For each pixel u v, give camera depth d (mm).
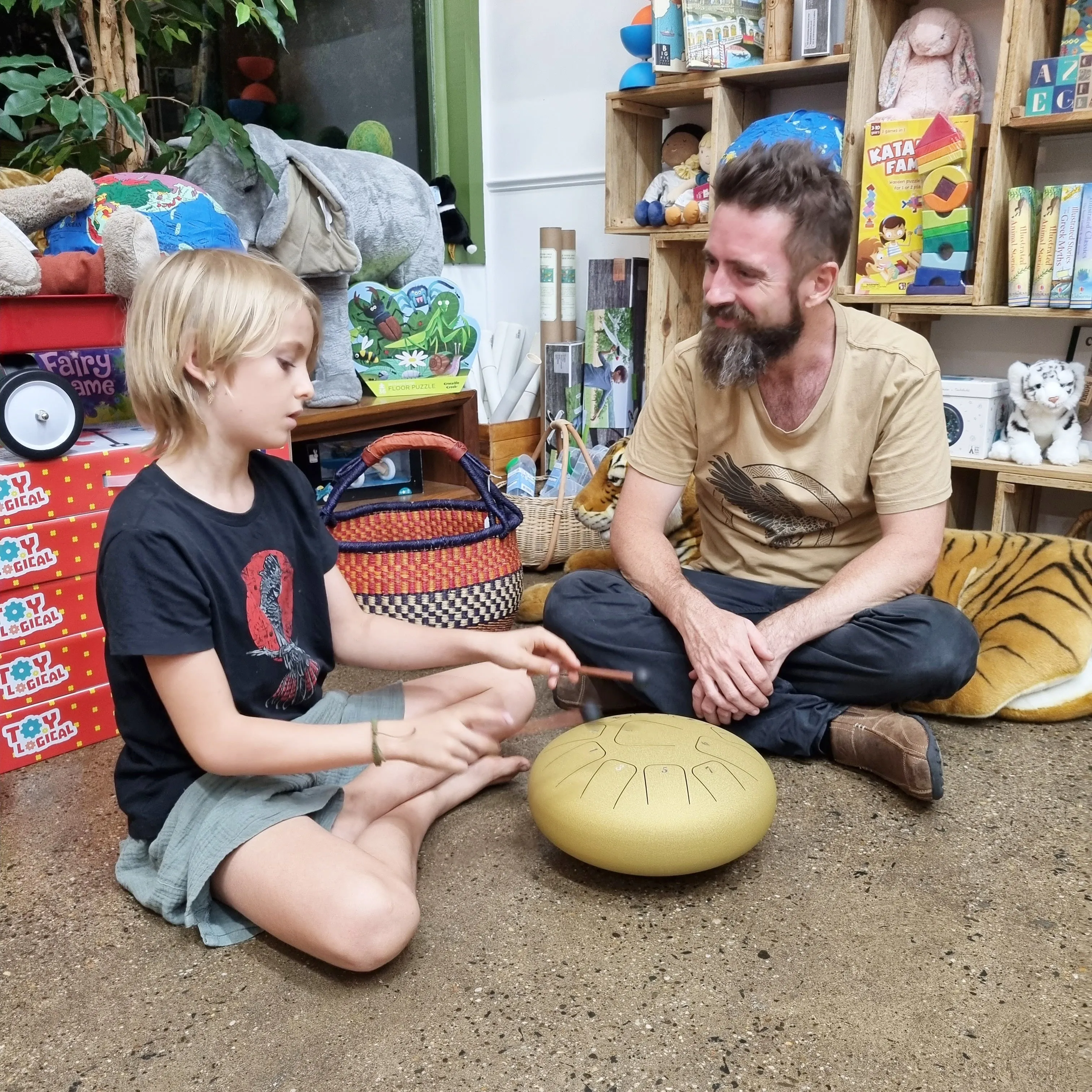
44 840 1271
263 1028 917
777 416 1442
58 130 2027
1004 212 2057
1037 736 1521
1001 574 1740
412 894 990
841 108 2418
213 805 1031
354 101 2822
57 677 1498
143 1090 846
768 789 1139
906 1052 875
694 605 1370
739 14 2297
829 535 1506
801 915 1075
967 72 2119
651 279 2518
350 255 2219
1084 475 1966
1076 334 2178
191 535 985
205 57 2488
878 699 1373
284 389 1004
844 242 1292
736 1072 853
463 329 2592
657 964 997
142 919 1099
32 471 1423
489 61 3010
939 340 2398
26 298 1425
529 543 2307
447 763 988
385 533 2055
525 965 997
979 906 1088
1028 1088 834
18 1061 883
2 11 2025
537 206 3020
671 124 2709
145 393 996
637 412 2764
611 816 1065
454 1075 853
